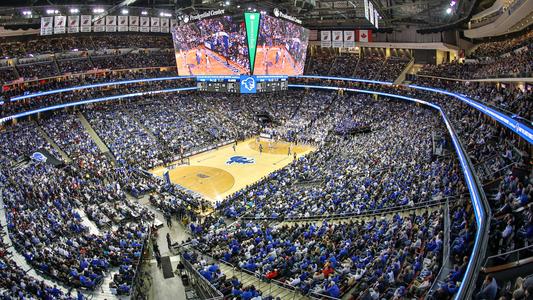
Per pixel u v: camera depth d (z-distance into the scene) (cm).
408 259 1872
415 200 2667
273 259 2183
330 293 1673
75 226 2970
